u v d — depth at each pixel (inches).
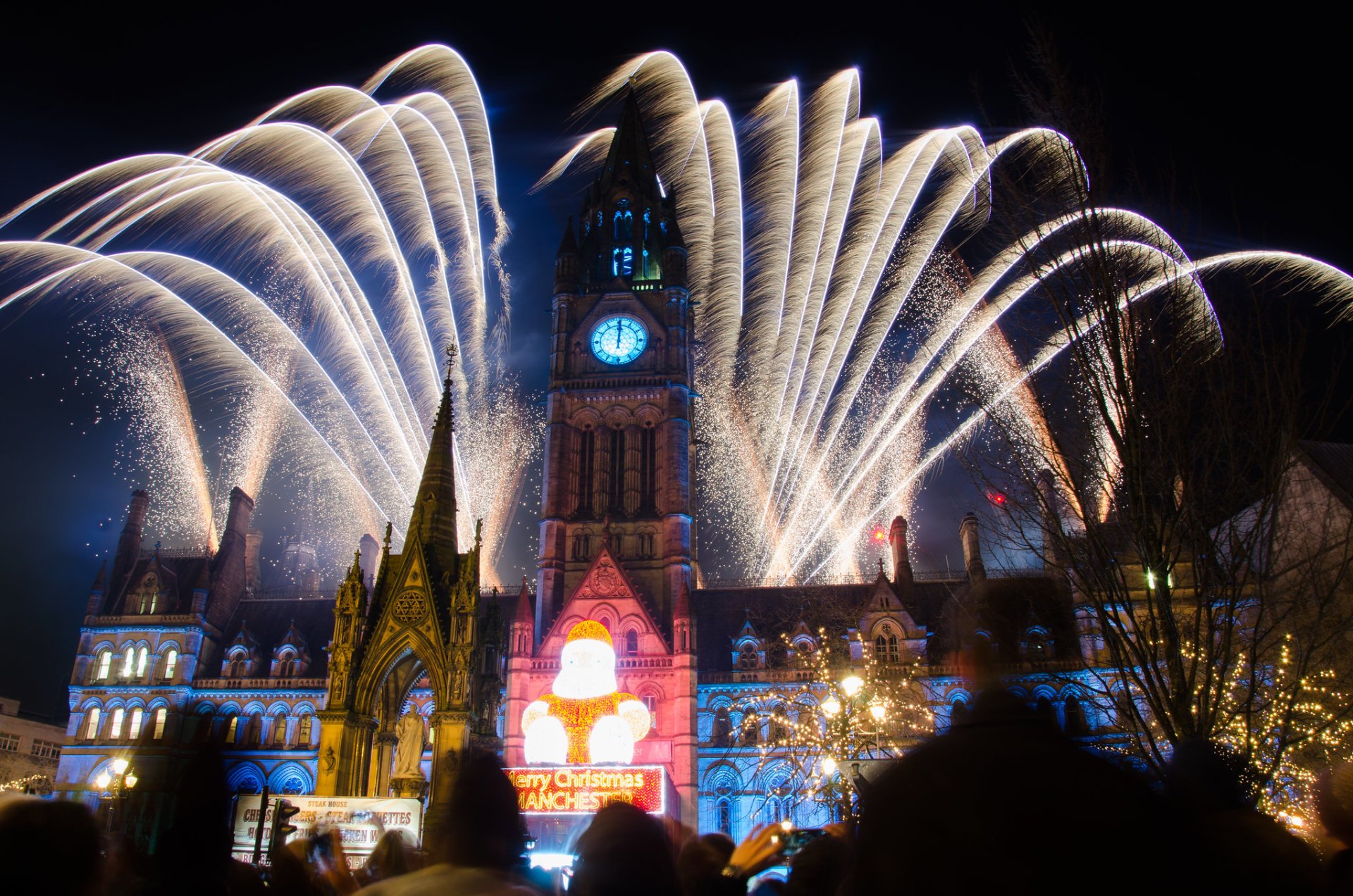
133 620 3786.9
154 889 382.0
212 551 4318.4
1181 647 1136.2
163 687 3678.6
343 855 741.9
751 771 3339.1
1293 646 1198.9
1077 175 1052.5
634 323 3998.5
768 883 636.1
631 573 3619.6
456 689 2428.6
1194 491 975.0
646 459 3799.2
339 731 2390.5
